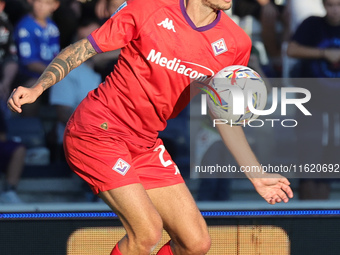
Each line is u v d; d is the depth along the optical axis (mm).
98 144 10539
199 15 10281
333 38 17688
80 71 17672
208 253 12484
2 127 18062
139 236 10211
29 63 18281
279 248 12547
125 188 10289
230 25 10625
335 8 17469
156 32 10281
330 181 17812
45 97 19125
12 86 18406
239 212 12734
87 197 18312
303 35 17797
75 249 12422
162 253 11172
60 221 12383
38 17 18266
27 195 18484
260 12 18875
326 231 12531
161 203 10781
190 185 17984
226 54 10570
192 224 10656
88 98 10906
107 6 17812
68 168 18859
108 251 12430
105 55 17734
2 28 18766
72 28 18438
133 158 10898
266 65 18406
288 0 18828
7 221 12328
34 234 12359
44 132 18922
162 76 10469
